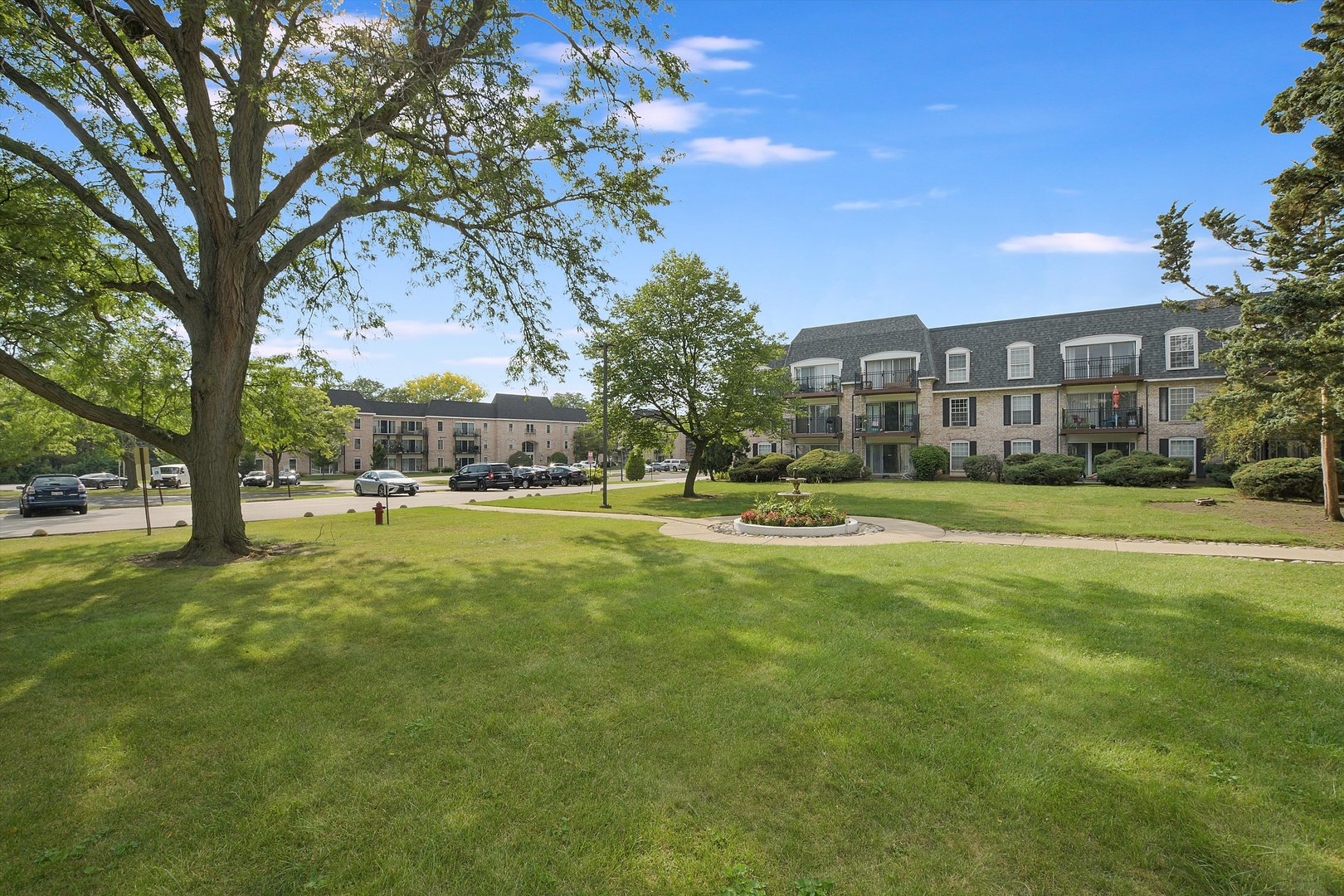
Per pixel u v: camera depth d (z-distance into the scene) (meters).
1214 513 16.52
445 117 10.15
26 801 3.32
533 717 4.21
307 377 14.40
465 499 29.88
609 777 3.45
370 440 70.50
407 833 2.99
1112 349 31.34
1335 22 9.28
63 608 7.44
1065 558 9.96
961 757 3.58
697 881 2.64
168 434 11.04
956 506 19.11
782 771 3.49
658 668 5.09
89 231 10.60
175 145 11.16
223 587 8.53
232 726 4.16
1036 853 2.80
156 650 5.70
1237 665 4.94
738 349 23.70
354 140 9.30
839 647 5.48
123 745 3.92
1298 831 2.93
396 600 7.59
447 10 9.51
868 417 37.84
